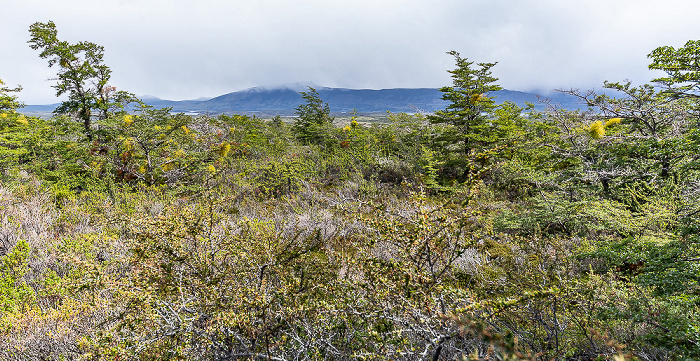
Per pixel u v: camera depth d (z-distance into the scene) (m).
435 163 8.66
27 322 2.53
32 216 5.14
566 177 6.14
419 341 1.91
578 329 2.30
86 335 2.34
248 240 2.61
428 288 1.95
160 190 7.73
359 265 2.13
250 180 9.03
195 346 1.81
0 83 11.00
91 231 4.77
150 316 1.82
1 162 8.49
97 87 10.57
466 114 9.65
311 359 1.84
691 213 3.06
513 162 7.36
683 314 2.11
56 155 9.95
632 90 4.97
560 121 6.64
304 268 2.51
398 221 2.31
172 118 11.42
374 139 12.17
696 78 3.14
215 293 2.08
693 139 2.57
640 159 4.73
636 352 1.96
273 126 19.19
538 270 3.19
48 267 3.76
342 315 1.92
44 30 9.30
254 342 1.99
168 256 2.38
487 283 3.17
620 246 2.93
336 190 8.41
